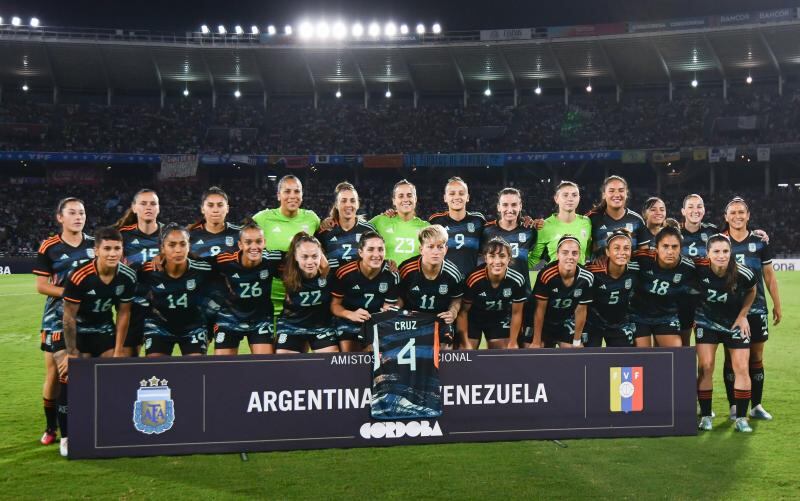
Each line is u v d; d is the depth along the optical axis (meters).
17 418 7.37
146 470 5.59
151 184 43.12
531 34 41.50
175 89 46.19
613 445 6.33
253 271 6.79
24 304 19.16
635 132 42.62
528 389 6.46
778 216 38.66
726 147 37.97
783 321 14.95
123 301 6.39
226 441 6.04
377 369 6.25
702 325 7.06
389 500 4.89
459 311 7.00
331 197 44.00
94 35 41.97
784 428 6.92
